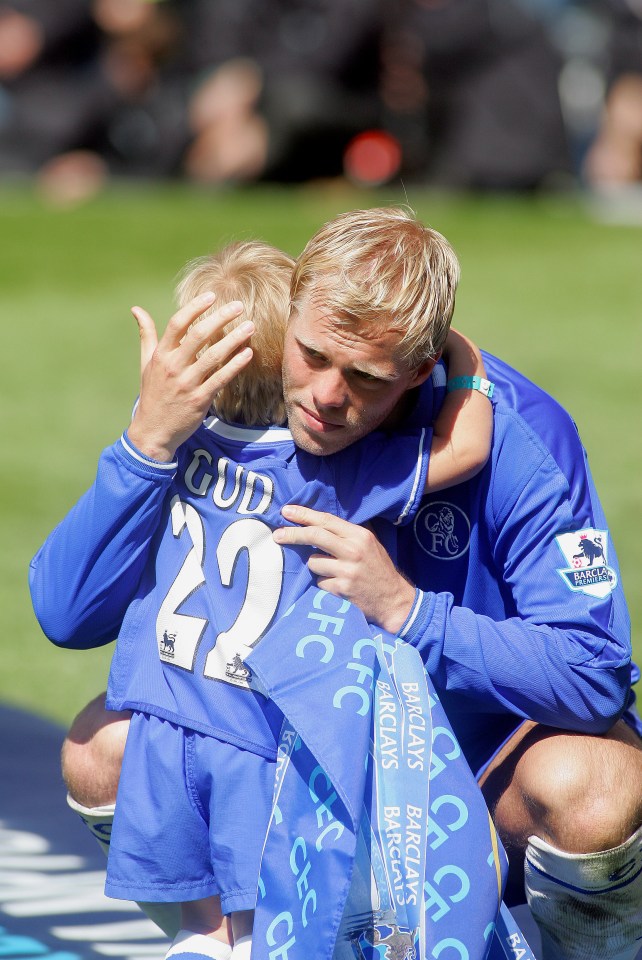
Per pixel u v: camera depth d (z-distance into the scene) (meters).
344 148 44.78
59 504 19.41
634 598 15.62
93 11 47.53
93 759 8.69
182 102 47.91
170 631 8.25
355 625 8.04
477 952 7.64
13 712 13.88
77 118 47.53
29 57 47.47
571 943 8.51
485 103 44.75
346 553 8.13
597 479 19.89
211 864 8.25
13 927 9.98
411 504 8.33
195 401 8.12
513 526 8.51
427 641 8.20
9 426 23.16
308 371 7.89
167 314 30.28
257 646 8.01
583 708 8.27
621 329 28.69
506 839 8.53
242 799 8.04
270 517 8.28
